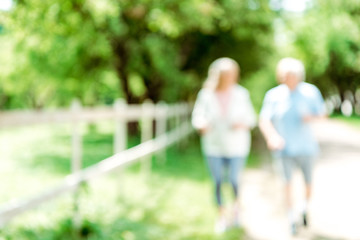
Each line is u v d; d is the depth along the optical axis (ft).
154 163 32.40
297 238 15.83
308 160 16.08
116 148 21.50
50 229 15.37
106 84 62.18
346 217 18.51
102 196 20.83
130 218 17.76
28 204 11.96
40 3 31.22
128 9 39.01
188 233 16.16
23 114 11.57
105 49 38.29
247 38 51.88
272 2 52.24
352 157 38.17
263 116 16.15
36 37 34.12
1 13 30.73
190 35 51.37
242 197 22.35
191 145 45.96
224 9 44.78
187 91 55.57
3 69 42.80
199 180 26.63
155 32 45.24
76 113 15.48
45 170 30.66
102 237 15.26
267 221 18.10
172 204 20.43
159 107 32.48
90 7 32.09
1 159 36.29
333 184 25.76
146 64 49.85
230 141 16.53
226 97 16.48
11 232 14.74
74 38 36.99
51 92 87.56
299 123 15.94
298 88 16.01
